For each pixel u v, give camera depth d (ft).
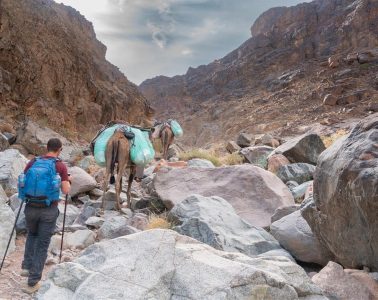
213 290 13.78
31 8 106.32
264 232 24.54
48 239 19.34
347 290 16.79
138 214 30.14
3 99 81.66
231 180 32.68
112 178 33.45
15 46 87.20
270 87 347.36
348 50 325.83
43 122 83.92
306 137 46.19
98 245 16.06
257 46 447.01
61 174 19.38
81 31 172.86
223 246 22.11
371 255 17.78
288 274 15.66
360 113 177.78
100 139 34.01
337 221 18.89
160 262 14.84
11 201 29.17
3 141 54.03
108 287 13.97
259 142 75.51
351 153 18.26
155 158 63.16
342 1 407.23
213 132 306.96
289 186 38.14
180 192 33.14
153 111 165.48
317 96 248.11
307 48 382.63
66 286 14.66
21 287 19.24
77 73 109.09
